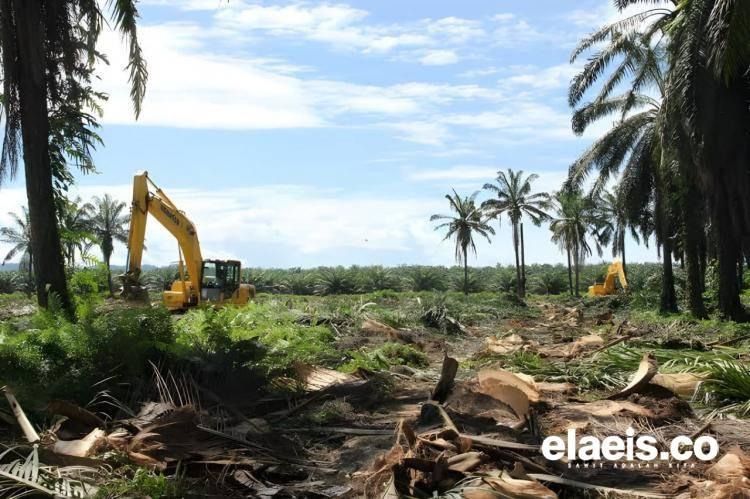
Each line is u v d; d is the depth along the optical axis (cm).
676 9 1922
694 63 1688
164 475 511
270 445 589
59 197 1333
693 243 2338
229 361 788
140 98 1349
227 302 2134
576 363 993
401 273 6775
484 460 482
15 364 716
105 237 5347
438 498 431
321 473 527
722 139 1845
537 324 2302
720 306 2123
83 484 452
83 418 616
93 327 777
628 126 2719
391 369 1028
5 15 1159
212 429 613
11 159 1206
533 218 5131
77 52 1272
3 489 441
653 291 3678
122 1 1248
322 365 1041
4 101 1190
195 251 2116
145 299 1773
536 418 594
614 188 4969
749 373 756
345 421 671
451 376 696
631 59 2298
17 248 5153
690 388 753
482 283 6581
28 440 553
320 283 6066
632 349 1016
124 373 740
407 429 516
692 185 2311
